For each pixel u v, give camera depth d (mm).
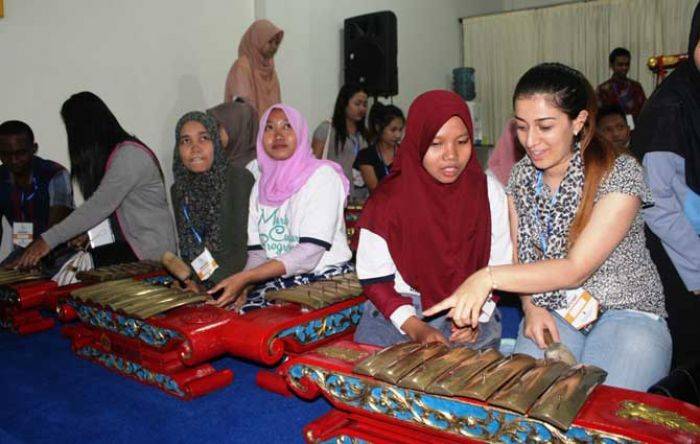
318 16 6613
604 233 1661
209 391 2398
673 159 1974
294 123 2799
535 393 1246
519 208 1951
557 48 8797
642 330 1738
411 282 2033
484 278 1624
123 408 2271
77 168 3410
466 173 1980
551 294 1872
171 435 2051
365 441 1473
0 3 4188
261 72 5480
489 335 2055
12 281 3107
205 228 3012
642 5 8234
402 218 1973
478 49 9258
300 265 2617
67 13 4551
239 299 2641
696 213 2008
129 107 4973
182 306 2453
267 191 2850
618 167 1706
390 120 5168
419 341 1813
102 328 2582
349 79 6645
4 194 3760
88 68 4699
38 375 2623
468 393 1264
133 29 4957
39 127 4469
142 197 3369
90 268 3367
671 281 2008
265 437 2025
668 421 1160
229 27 5723
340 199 2791
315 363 1553
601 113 3918
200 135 2973
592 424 1159
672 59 3027
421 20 8422
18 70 4332
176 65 5277
